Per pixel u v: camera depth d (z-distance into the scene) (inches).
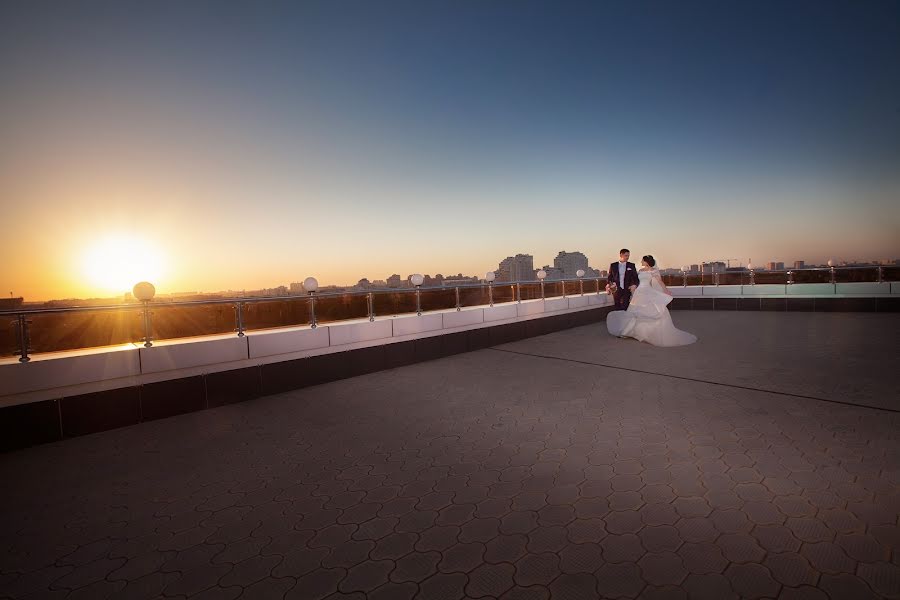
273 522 113.4
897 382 209.3
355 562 95.9
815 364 252.5
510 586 86.0
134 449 166.6
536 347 356.8
